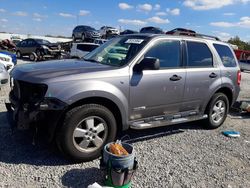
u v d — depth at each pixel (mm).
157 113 5336
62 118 4285
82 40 28734
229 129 6773
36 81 4254
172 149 5262
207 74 6074
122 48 5305
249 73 23516
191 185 4082
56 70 4535
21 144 4926
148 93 5059
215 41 6531
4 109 6773
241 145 5766
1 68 7957
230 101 6867
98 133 4551
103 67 4750
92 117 4438
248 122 7516
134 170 3850
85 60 5434
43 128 4379
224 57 6625
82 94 4273
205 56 6172
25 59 24000
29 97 4383
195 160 4887
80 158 4398
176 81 5449
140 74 4922
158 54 5281
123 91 4727
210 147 5523
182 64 5660
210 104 6324
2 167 4145
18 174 3996
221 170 4617
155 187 3957
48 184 3816
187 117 5871
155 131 6133
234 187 4148
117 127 4926
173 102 5523
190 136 6027
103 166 3830
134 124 4969
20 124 4293
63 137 4250
